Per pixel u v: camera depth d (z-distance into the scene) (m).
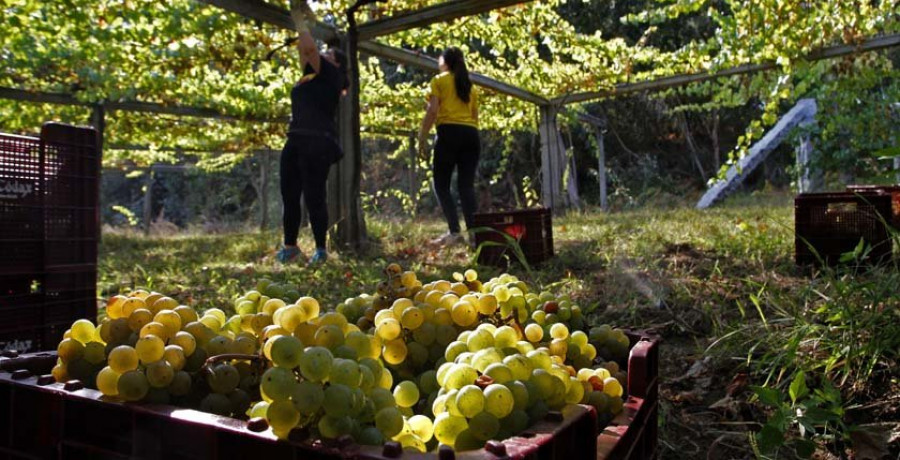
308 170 6.27
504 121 14.97
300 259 6.57
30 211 2.88
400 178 23.86
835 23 8.29
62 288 2.98
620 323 3.47
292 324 1.22
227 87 10.58
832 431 2.05
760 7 8.05
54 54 8.72
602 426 1.33
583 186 22.27
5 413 1.30
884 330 2.50
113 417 1.12
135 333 1.30
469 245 6.76
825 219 4.57
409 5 7.40
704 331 3.27
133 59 8.76
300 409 0.92
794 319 2.85
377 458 0.86
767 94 10.18
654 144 22.38
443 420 1.03
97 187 3.15
